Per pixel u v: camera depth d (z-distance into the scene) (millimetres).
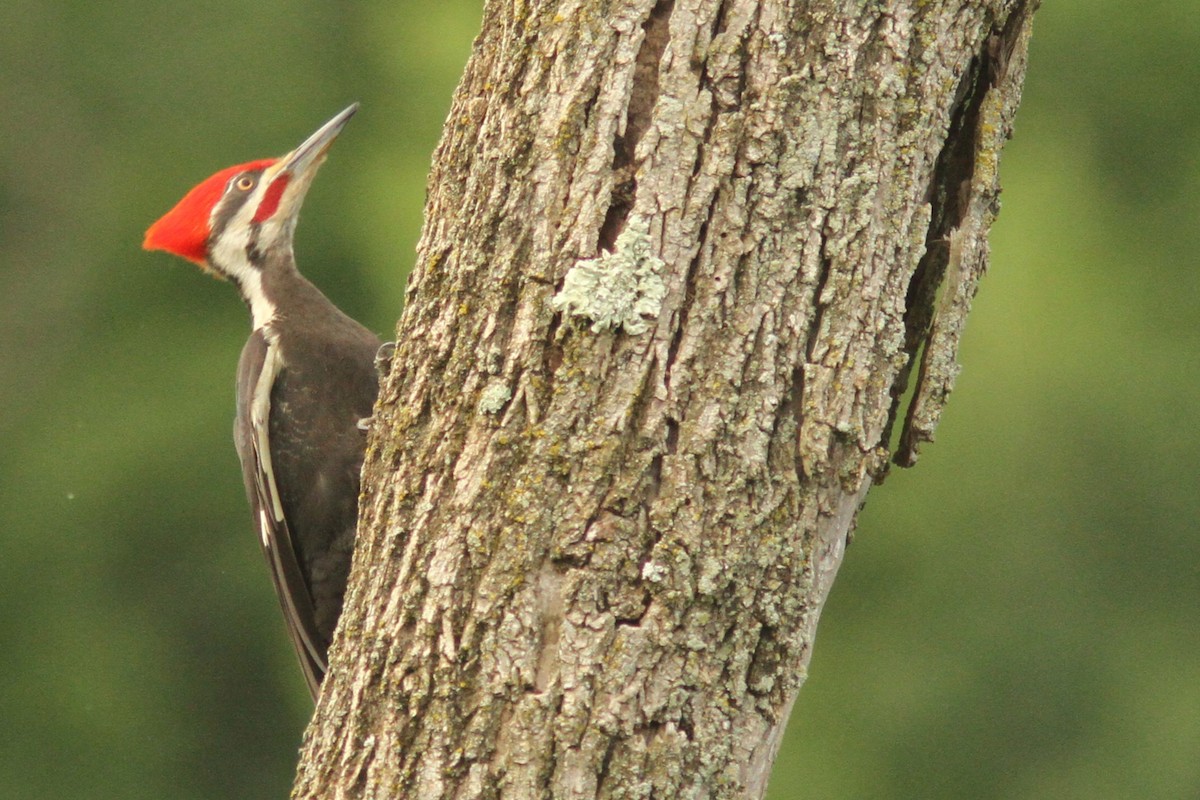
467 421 6168
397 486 6301
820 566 6078
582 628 5887
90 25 24562
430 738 5988
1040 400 22125
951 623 21500
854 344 6035
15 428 23391
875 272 6066
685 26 6047
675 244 5996
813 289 6027
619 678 5855
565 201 6098
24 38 24609
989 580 21594
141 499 22844
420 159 23359
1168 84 24094
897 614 21703
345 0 24156
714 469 5938
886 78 6078
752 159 6000
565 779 5836
